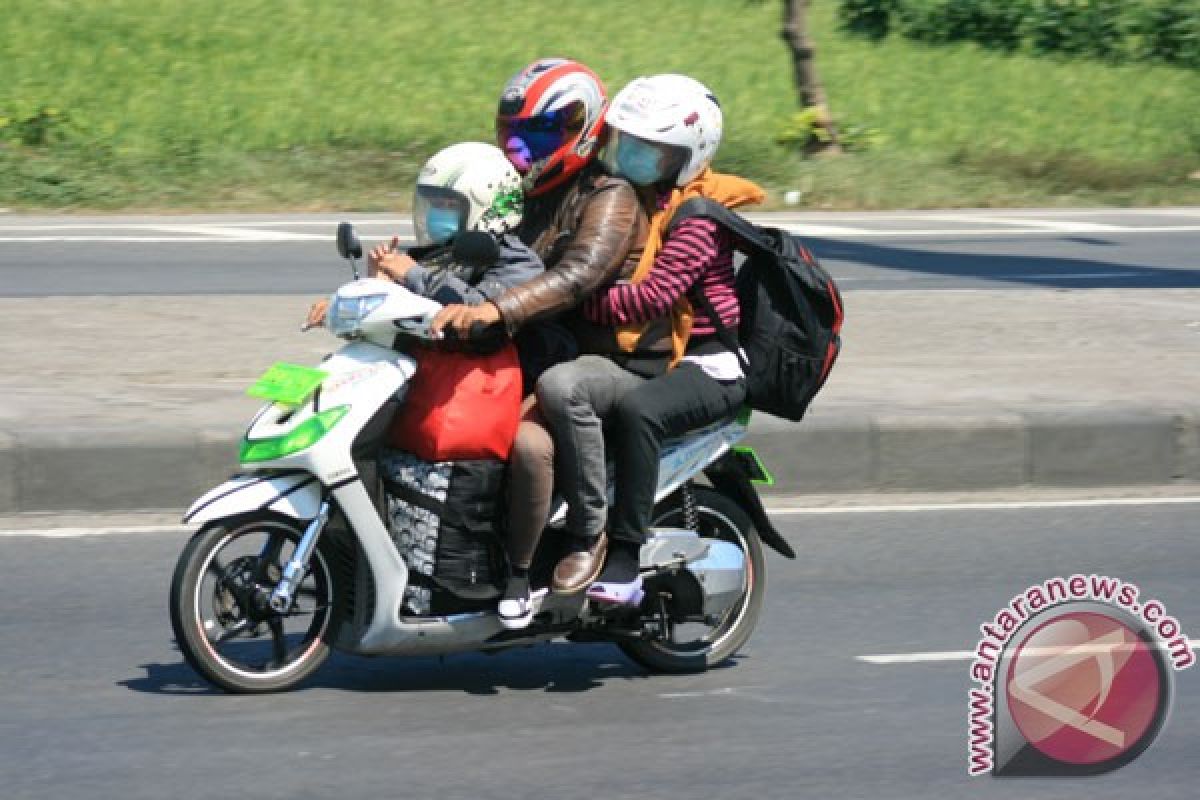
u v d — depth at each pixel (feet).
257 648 82.23
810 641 86.79
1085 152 320.70
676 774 67.97
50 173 259.19
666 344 77.56
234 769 67.31
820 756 70.33
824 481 117.19
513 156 76.28
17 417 113.39
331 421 73.26
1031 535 107.65
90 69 333.21
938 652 85.05
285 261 203.72
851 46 396.98
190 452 108.37
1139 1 417.69
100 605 89.51
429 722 73.61
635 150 76.64
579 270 74.43
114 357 137.69
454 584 75.51
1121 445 121.08
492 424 74.74
